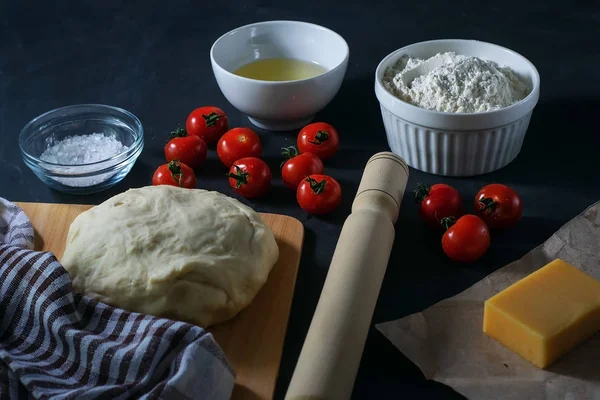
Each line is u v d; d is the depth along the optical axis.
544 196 1.45
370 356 1.13
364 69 1.89
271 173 1.56
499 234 1.37
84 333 1.07
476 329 1.13
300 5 2.20
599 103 1.69
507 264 1.29
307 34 1.74
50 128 1.65
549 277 1.15
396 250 1.35
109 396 0.98
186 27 2.13
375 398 1.07
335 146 1.57
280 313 1.20
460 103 1.43
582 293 1.12
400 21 2.08
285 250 1.32
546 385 1.04
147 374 1.01
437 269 1.30
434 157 1.48
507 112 1.38
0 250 1.19
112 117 1.67
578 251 1.26
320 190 1.39
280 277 1.26
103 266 1.17
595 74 1.79
